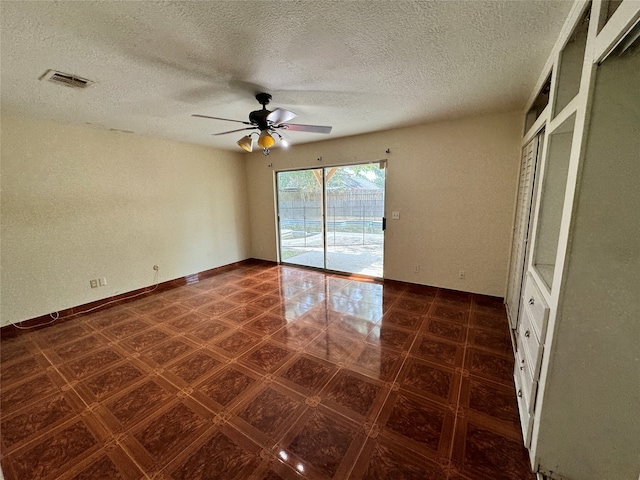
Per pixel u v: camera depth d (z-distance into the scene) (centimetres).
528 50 166
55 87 206
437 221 354
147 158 379
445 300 336
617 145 98
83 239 325
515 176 301
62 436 156
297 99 244
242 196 529
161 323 294
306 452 144
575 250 108
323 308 324
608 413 114
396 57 173
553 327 117
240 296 369
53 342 258
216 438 153
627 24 79
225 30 141
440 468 134
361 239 466
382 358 223
